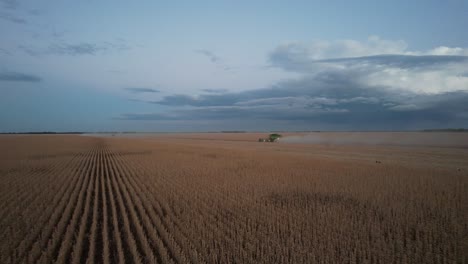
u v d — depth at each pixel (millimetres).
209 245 7906
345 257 6988
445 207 11031
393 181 16672
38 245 7883
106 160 31094
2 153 40188
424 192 13844
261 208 11477
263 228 9188
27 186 16406
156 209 11703
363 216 10336
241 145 57500
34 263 7320
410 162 26391
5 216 10914
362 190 14477
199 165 25094
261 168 22797
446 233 8484
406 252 7449
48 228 9375
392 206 11445
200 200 12859
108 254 7344
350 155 33938
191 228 9258
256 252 7594
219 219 10086
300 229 9062
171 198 13305
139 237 8883
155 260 6961
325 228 8750
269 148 47438
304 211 11055
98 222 10398
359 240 8125
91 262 7121
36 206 12102
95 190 15617
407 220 9656
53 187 16219
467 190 14078
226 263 7062
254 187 15492
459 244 7711
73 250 7707
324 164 24891
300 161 27375
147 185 16391
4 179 18750
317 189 14883
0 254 7637
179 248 7477
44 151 44406
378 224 9258
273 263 6895
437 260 6863
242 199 13008
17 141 81438
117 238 8352
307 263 6816
